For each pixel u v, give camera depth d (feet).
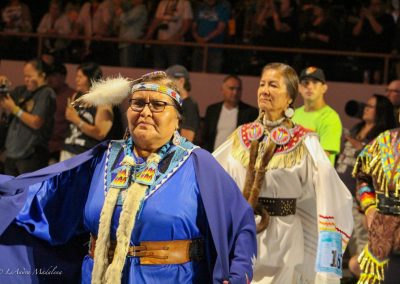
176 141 11.08
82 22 37.01
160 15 34.78
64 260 11.76
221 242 10.59
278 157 14.02
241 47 33.88
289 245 14.14
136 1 35.63
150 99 10.77
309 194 14.30
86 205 10.96
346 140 23.66
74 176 11.41
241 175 14.32
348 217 13.98
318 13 34.30
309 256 14.65
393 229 14.57
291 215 14.21
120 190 10.69
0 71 37.09
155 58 34.99
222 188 10.85
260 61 35.29
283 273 14.14
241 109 26.18
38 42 37.35
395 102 25.75
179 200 10.55
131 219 10.39
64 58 37.11
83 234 11.77
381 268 14.69
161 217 10.44
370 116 23.24
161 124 10.77
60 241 11.55
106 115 21.31
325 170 13.85
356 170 15.46
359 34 34.14
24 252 11.55
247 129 14.51
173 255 10.54
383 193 14.73
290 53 34.99
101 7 36.70
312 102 20.52
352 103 26.30
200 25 34.60
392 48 34.12
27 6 38.47
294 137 14.16
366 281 14.82
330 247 13.64
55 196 11.44
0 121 27.73
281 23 34.14
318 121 20.48
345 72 34.65
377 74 34.78
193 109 21.75
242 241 10.80
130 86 11.25
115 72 35.35
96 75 22.74
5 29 38.06
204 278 10.85
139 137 10.79
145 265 10.48
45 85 25.58
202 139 26.35
